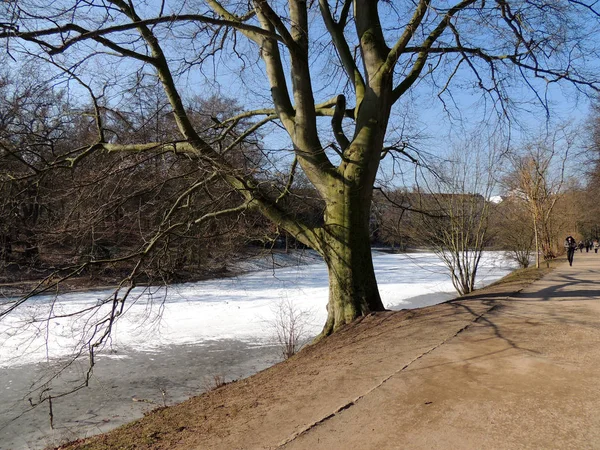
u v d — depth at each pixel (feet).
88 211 24.66
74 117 31.07
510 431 11.25
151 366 35.91
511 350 18.47
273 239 31.58
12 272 48.98
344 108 30.60
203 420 15.07
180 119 25.22
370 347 21.08
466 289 49.03
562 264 73.36
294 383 17.67
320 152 27.35
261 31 25.85
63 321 49.73
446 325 23.63
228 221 30.71
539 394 13.61
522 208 79.41
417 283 91.25
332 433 11.87
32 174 25.23
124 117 27.78
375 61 28.27
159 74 25.45
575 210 122.01
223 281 84.89
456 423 11.89
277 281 90.12
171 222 26.58
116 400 28.73
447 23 26.55
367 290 27.66
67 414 26.58
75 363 36.65
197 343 43.16
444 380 15.29
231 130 31.53
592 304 28.63
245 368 35.01
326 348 23.31
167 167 26.23
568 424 11.50
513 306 28.68
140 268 25.32
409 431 11.59
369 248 28.19
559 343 19.26
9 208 26.63
